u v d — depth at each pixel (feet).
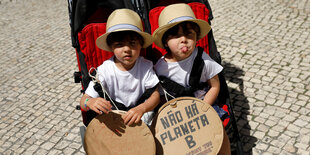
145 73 7.97
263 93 12.79
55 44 19.48
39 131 12.32
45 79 15.85
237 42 16.78
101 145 7.00
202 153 7.32
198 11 9.87
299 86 12.85
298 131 10.70
